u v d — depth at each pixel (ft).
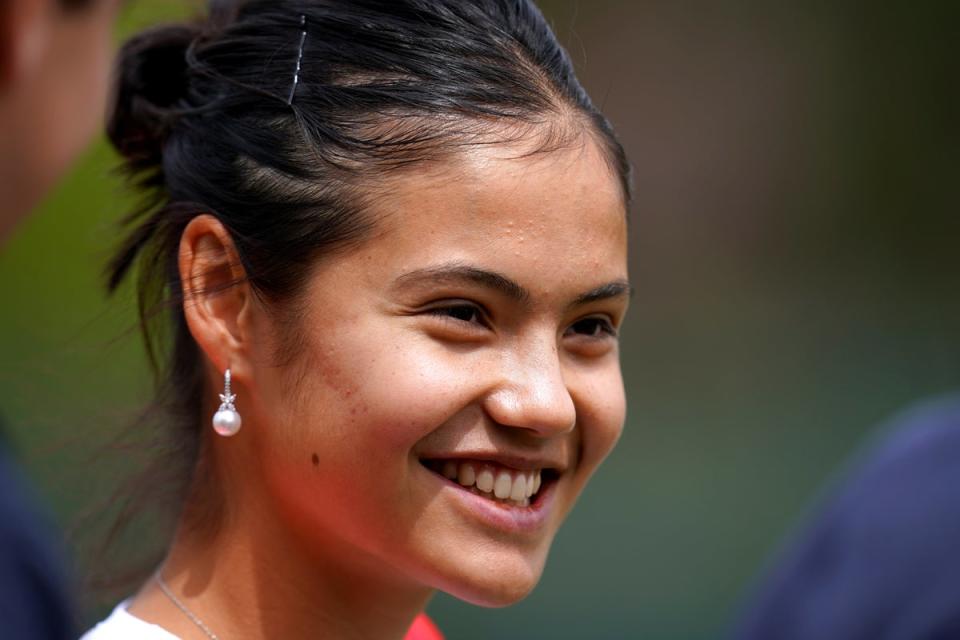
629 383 127.85
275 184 26.03
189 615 27.86
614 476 114.01
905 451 25.09
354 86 26.12
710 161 145.18
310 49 26.86
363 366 25.23
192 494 28.60
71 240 73.05
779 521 111.04
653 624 101.40
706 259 141.69
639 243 140.97
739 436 121.60
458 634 94.32
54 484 37.04
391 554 26.02
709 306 137.18
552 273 25.68
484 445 25.59
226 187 26.78
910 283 140.77
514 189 25.53
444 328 25.30
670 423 123.03
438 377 25.05
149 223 28.94
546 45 27.63
